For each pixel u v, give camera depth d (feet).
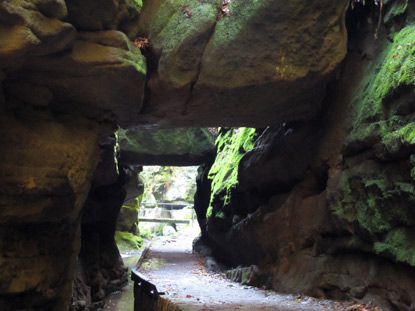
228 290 30.40
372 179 21.63
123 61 18.74
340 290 23.52
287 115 27.43
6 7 14.16
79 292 31.53
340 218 23.63
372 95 22.58
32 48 15.48
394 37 22.67
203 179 54.13
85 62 18.04
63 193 19.01
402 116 20.29
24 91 18.52
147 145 45.91
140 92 20.89
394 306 19.54
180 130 47.73
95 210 39.99
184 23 21.29
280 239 30.53
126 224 79.97
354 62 25.36
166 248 65.72
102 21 18.57
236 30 21.33
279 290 28.76
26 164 17.57
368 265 22.07
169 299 25.45
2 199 17.20
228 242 40.83
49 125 19.11
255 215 33.99
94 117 22.12
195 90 22.52
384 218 20.58
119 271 45.70
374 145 21.67
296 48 21.88
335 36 22.20
